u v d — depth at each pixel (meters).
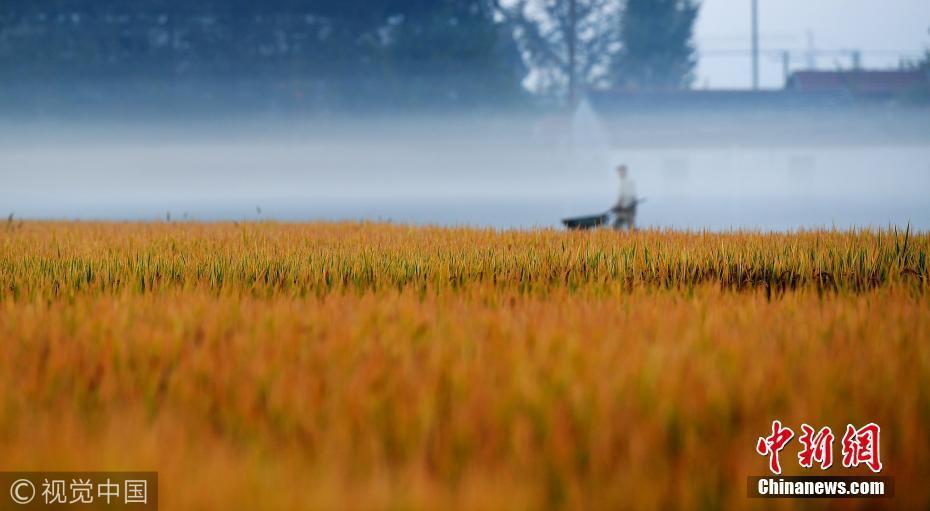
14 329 20.73
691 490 11.56
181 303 23.41
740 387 14.72
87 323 20.06
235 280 31.11
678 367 15.52
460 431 13.16
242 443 13.68
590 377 14.96
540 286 29.58
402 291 28.94
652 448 12.66
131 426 13.56
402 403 14.13
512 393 14.18
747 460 12.12
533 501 11.19
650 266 34.28
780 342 18.42
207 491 11.23
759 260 34.69
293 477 11.80
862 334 19.44
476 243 42.62
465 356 16.66
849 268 33.31
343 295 28.69
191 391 15.52
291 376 15.71
